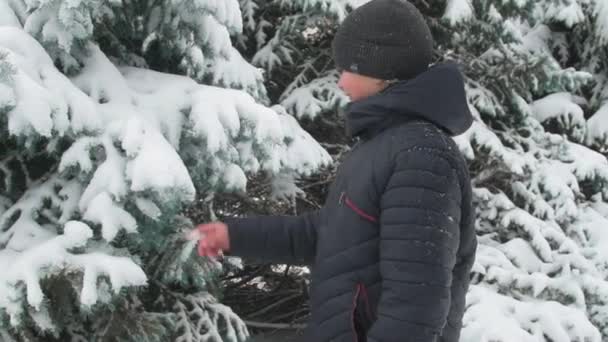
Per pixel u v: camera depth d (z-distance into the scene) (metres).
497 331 2.59
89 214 1.74
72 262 1.71
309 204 3.84
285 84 3.77
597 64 4.54
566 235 3.59
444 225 1.20
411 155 1.24
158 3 2.18
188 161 2.08
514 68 3.65
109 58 2.30
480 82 3.81
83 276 1.70
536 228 3.36
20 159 2.03
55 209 1.95
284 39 3.52
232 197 3.06
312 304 1.40
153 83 2.11
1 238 1.87
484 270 3.04
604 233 3.55
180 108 2.00
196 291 2.56
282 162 2.69
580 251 3.36
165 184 1.67
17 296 1.66
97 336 2.08
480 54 3.93
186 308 2.43
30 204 1.93
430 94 1.29
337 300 1.32
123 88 1.99
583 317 2.72
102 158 1.86
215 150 1.93
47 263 1.70
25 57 1.76
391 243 1.20
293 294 4.03
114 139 1.81
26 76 1.67
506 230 3.53
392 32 1.33
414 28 1.34
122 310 2.11
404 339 1.16
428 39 1.37
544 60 3.62
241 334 2.47
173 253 2.14
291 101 3.43
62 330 2.09
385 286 1.21
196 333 2.36
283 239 1.58
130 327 2.10
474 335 2.61
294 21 3.38
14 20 1.91
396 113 1.32
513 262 3.24
